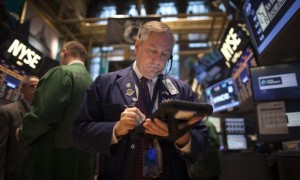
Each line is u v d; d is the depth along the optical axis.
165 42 1.03
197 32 6.41
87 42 6.77
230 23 3.17
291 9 1.65
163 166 1.00
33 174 1.38
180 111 0.75
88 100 1.11
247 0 2.38
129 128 0.90
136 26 4.44
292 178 1.54
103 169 1.06
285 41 1.98
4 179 1.99
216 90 4.21
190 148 1.00
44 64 2.92
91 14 6.49
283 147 2.02
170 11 6.24
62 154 1.44
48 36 4.79
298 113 1.98
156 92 1.14
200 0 6.47
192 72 6.62
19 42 2.58
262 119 2.10
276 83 2.11
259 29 2.24
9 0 3.35
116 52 7.35
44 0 4.97
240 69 3.28
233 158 2.59
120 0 6.04
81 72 1.67
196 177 3.21
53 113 1.36
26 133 1.35
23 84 2.29
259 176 2.24
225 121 3.57
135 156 0.99
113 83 1.15
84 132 1.00
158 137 0.91
